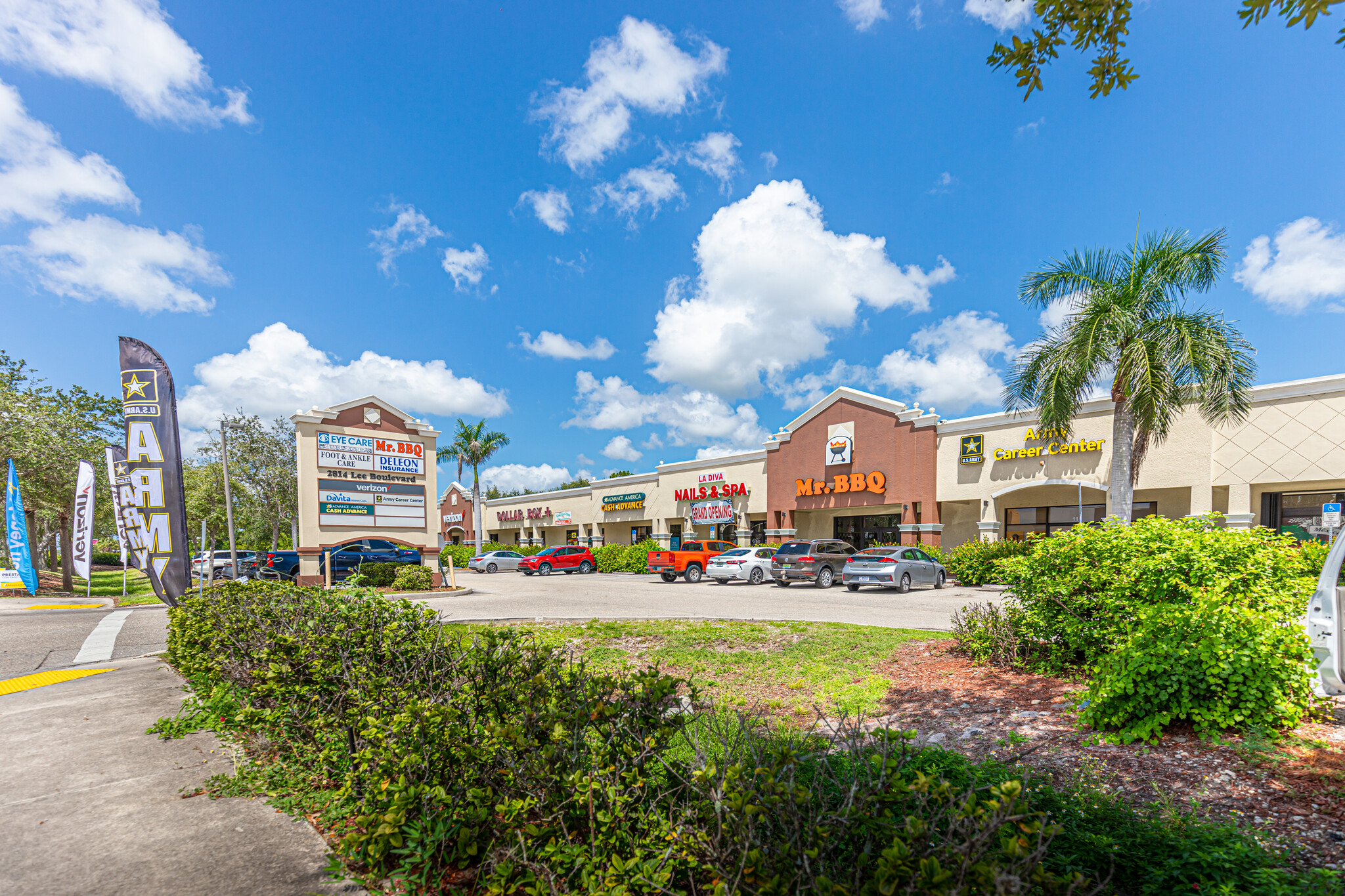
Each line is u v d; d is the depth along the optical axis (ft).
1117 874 9.60
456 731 10.57
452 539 186.70
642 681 10.72
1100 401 66.95
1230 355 44.45
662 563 85.40
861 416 88.53
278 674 14.65
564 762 9.57
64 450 79.25
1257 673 14.46
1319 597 15.33
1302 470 54.24
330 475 60.95
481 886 9.43
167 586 36.78
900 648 28.27
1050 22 12.45
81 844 11.38
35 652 35.63
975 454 76.38
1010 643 23.36
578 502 141.28
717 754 9.21
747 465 104.94
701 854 7.91
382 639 15.02
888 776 7.98
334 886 9.86
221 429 38.99
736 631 33.73
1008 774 12.48
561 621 41.11
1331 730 14.12
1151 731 14.90
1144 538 20.93
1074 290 50.26
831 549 72.23
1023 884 6.31
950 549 82.02
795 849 7.31
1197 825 10.69
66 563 83.15
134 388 36.78
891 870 6.37
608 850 8.68
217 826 12.01
